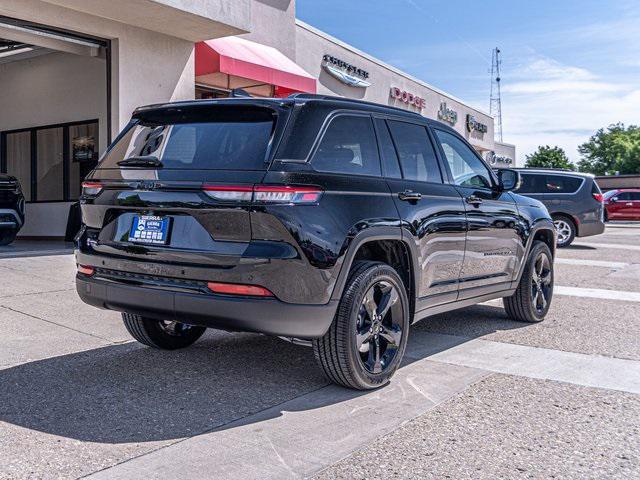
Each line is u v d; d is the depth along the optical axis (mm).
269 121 3811
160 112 4273
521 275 6047
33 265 8375
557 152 82250
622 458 3143
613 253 13719
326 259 3611
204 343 5273
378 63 22531
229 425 3482
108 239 4059
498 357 4984
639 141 99438
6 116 14648
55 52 13648
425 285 4547
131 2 9781
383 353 4215
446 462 3062
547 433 3445
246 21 11383
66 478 2848
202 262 3605
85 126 13312
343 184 3877
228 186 3525
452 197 4871
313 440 3291
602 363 4848
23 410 3684
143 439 3285
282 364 4680
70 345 5105
